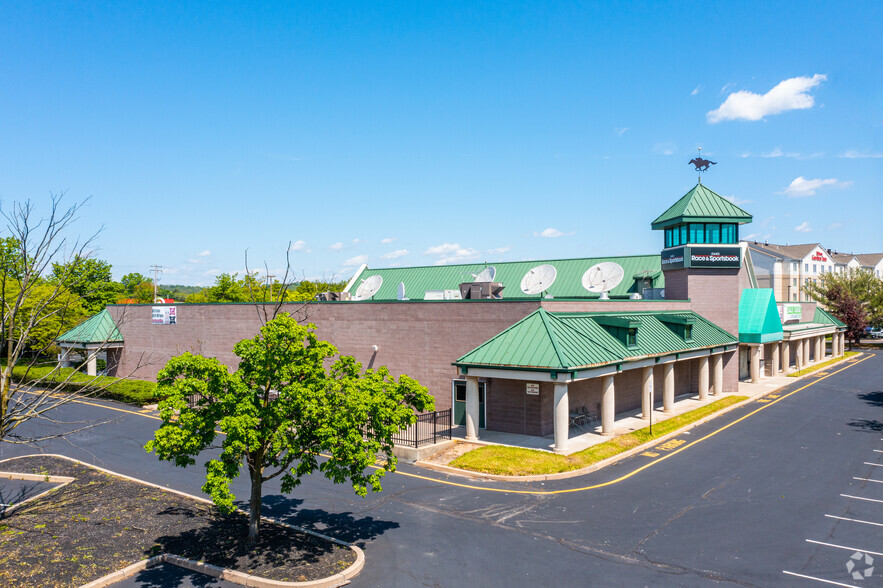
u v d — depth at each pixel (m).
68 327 48.91
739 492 19.89
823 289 83.75
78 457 25.28
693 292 39.84
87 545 15.59
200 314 42.59
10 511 18.28
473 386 26.16
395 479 21.78
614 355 26.78
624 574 14.03
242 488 21.00
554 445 24.25
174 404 13.49
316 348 15.05
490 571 14.23
